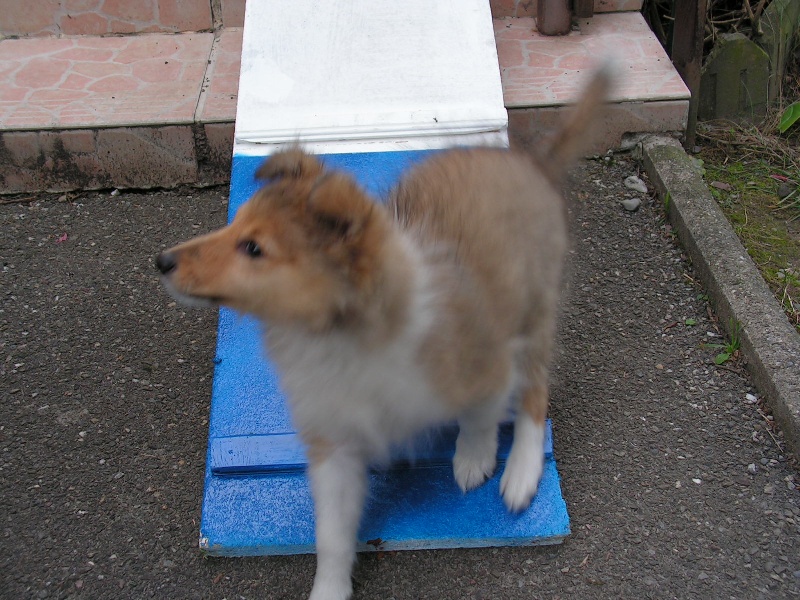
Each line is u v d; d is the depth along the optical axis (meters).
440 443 1.20
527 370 1.18
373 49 1.64
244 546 1.13
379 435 1.06
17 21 1.92
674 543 1.15
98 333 1.45
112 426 1.31
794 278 1.49
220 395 1.25
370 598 1.10
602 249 1.56
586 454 1.25
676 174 1.64
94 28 1.94
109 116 1.69
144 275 1.56
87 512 1.20
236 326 1.32
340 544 1.09
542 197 1.15
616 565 1.13
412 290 0.96
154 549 1.16
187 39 1.94
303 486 1.17
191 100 1.74
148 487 1.23
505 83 1.75
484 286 1.04
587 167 1.73
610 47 1.84
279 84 1.60
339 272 0.92
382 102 1.57
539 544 1.14
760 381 1.31
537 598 1.10
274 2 1.71
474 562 1.13
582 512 1.18
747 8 1.86
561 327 1.42
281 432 1.20
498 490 1.17
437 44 1.64
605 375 1.35
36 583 1.13
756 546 1.14
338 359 0.98
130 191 1.74
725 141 1.79
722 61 1.81
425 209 1.05
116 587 1.13
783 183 1.69
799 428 1.22
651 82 1.73
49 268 1.57
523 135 1.71
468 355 1.02
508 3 1.95
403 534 1.13
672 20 1.94
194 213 1.69
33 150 1.69
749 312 1.37
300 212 0.92
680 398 1.32
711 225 1.53
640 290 1.49
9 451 1.27
